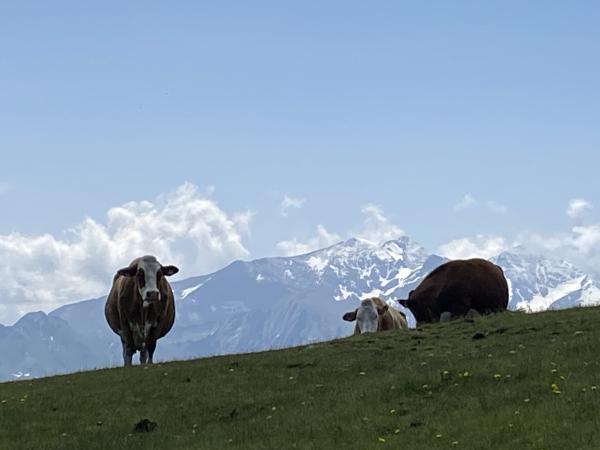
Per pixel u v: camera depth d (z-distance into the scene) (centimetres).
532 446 2019
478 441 2098
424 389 2598
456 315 3991
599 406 2195
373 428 2320
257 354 3538
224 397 2844
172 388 3025
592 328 3131
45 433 2667
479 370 2672
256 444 2319
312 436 2331
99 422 2719
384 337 3484
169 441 2469
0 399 3131
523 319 3472
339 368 3041
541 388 2412
